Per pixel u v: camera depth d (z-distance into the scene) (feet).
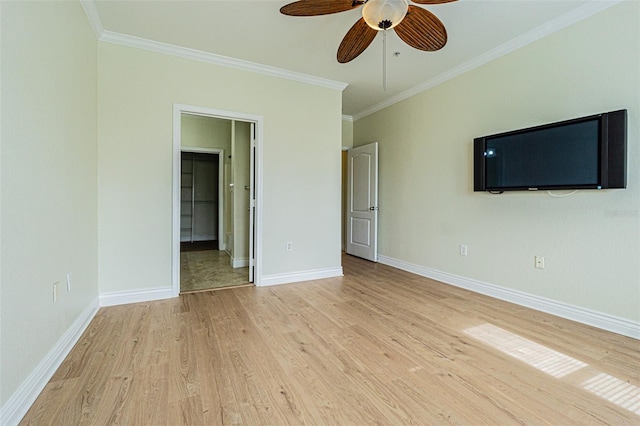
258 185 11.30
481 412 4.62
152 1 7.41
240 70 10.80
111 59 9.00
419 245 13.17
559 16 8.02
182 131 18.31
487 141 9.84
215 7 7.66
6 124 4.20
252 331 7.45
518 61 9.29
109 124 9.00
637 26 6.89
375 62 10.70
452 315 8.55
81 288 7.34
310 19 8.20
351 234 17.66
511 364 5.98
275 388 5.19
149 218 9.55
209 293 10.52
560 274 8.37
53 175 5.71
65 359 6.02
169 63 9.73
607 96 7.38
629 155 7.02
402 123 14.06
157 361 6.00
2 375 4.05
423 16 6.56
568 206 8.18
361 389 5.18
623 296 7.19
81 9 7.31
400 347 6.67
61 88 6.12
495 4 7.50
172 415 4.50
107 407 4.65
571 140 7.66
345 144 17.71
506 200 9.71
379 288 11.20
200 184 24.06
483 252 10.47
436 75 11.80
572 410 4.67
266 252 11.50
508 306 9.26
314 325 7.84
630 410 4.66
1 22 4.10
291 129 11.83
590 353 6.39
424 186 12.87
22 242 4.58
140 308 8.95
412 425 4.34
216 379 5.42
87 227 7.86
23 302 4.60
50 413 4.50
